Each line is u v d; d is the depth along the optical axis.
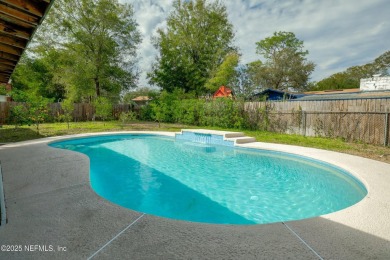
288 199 4.15
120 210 2.73
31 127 13.34
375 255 1.90
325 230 2.34
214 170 6.05
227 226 2.40
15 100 15.10
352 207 2.96
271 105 12.27
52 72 20.34
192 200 4.11
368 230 2.34
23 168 4.68
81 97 20.11
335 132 9.72
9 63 5.68
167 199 4.15
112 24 19.50
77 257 1.81
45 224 2.35
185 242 2.06
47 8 3.25
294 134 11.25
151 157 7.59
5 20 3.51
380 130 8.31
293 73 35.03
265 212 3.63
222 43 28.25
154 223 2.42
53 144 8.62
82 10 18.95
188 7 26.88
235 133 9.53
